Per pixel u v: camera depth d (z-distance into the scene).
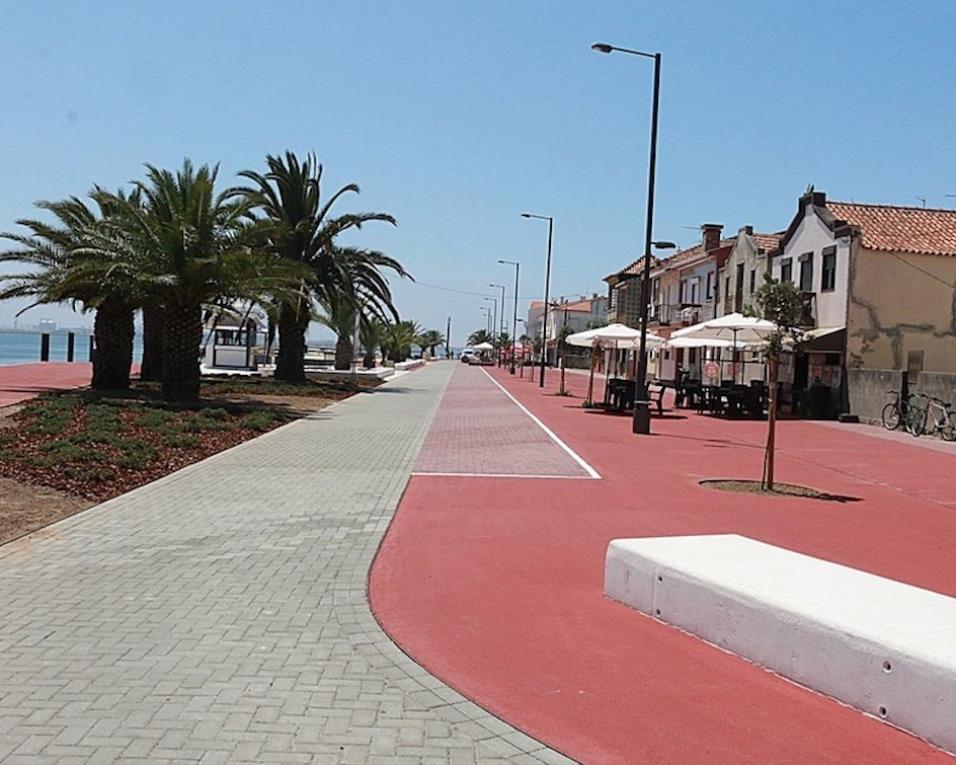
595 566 8.33
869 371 27.81
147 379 34.03
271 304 29.02
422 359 105.38
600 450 18.20
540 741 4.65
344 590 7.37
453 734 4.71
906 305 29.78
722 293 44.31
